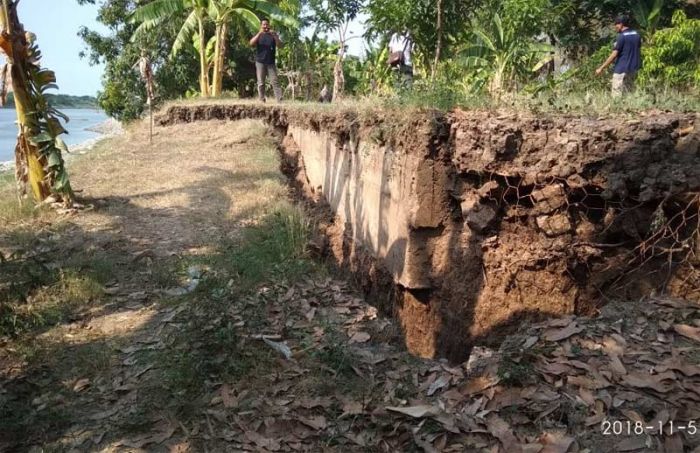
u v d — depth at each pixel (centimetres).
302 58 2098
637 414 319
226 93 2084
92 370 406
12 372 405
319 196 946
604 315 426
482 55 1093
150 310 496
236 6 1830
